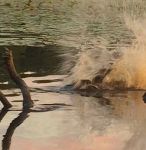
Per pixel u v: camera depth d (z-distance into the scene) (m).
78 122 17.27
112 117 18.08
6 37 37.62
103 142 15.41
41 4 60.12
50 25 45.03
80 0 60.75
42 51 32.03
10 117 17.66
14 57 29.86
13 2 61.09
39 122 17.17
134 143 15.30
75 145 15.02
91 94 21.20
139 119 17.92
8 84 21.97
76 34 39.97
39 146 14.70
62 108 19.00
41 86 21.95
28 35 39.03
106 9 52.62
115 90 21.86
